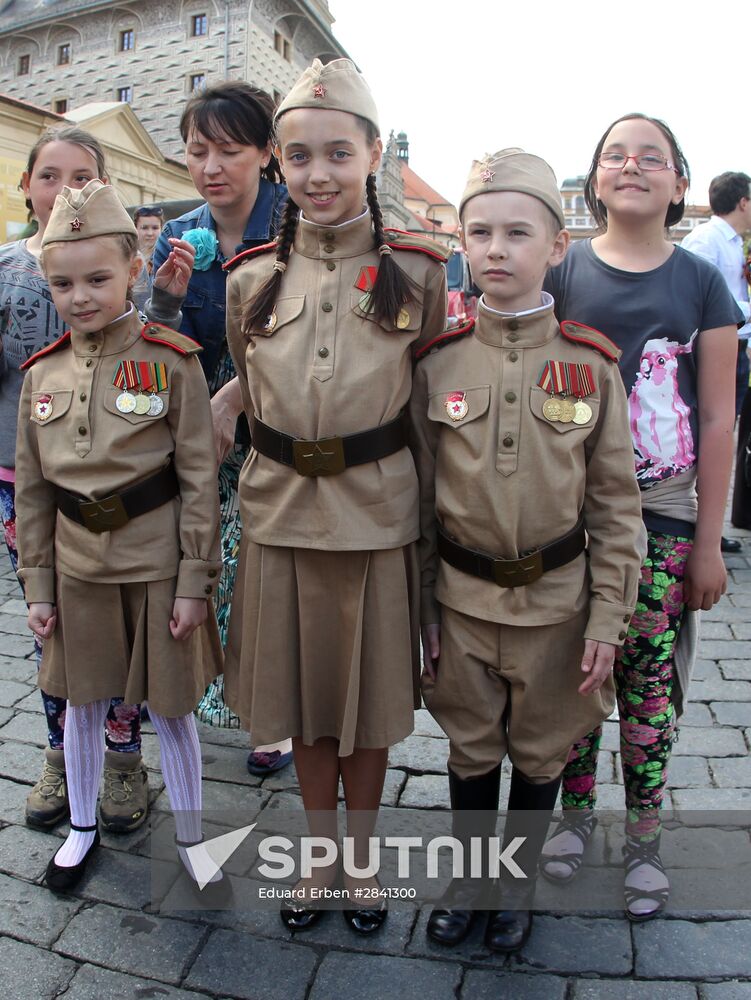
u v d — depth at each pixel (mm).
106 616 1946
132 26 23938
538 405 1713
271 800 2406
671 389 1849
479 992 1728
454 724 1872
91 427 1879
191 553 1915
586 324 1877
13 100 11766
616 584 1727
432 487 1874
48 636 1986
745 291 4719
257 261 1896
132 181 16312
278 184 2320
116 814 2232
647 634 1915
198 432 1938
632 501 1752
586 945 1851
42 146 2172
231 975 1778
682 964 1797
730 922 1915
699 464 1883
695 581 1892
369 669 1806
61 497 1938
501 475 1712
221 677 2516
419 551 1896
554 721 1814
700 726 2801
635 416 1847
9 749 2643
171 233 2391
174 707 1921
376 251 1798
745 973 1771
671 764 2564
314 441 1723
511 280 1682
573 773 2105
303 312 1760
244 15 22453
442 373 1806
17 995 1721
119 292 1854
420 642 1998
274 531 1787
